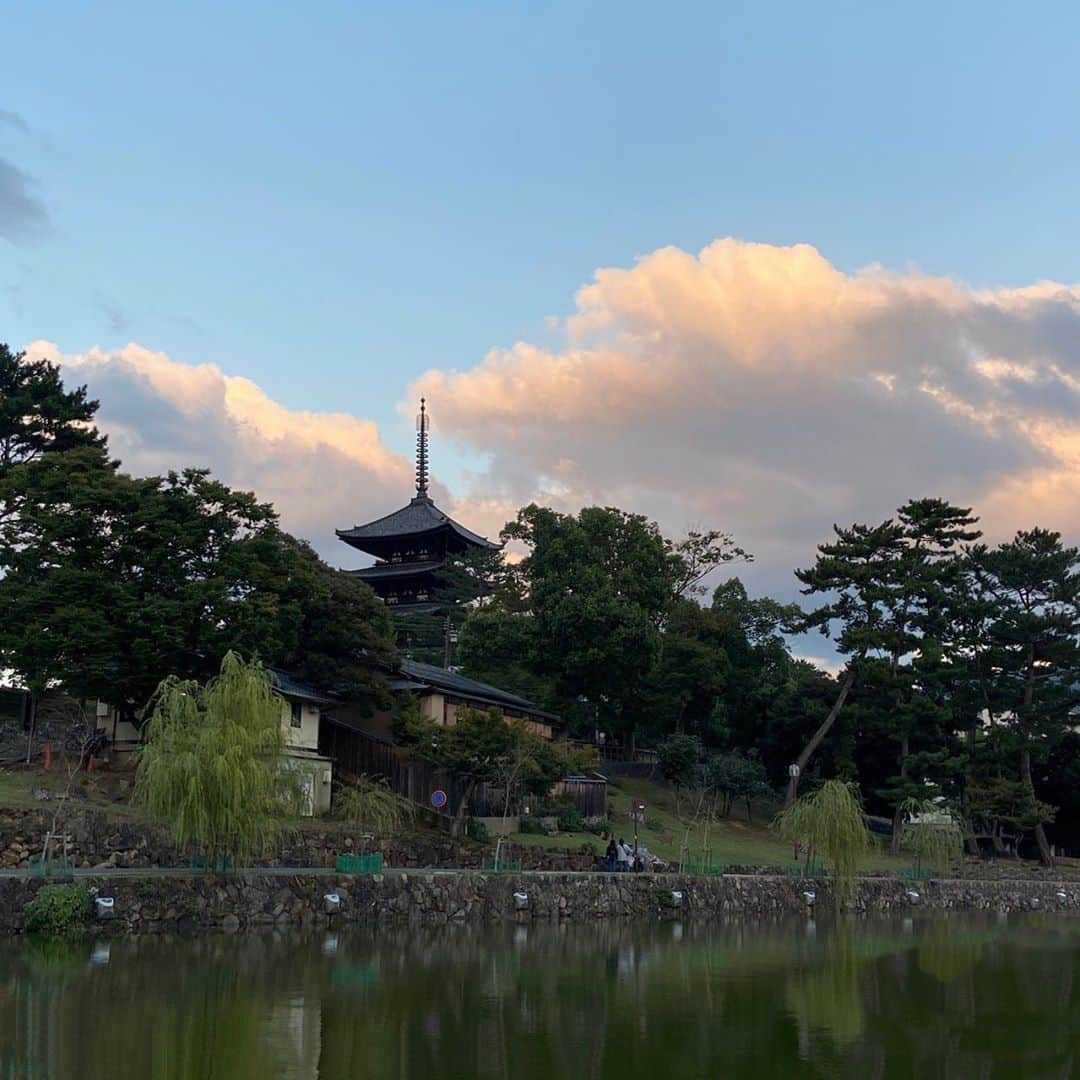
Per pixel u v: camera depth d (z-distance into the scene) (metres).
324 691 54.91
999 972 40.16
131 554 47.75
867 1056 26.12
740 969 37.94
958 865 71.62
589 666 72.12
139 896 37.28
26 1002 26.62
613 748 84.12
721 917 53.91
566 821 61.53
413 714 53.28
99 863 39.97
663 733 84.06
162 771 36.75
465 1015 28.11
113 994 27.81
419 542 105.56
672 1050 25.67
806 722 81.31
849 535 80.12
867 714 77.00
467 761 51.06
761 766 79.00
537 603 74.06
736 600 91.50
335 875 42.88
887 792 74.00
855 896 59.12
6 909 35.03
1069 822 88.00
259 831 38.09
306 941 37.59
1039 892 70.12
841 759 77.25
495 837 55.34
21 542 49.75
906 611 77.56
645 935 45.62
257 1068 22.38
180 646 46.31
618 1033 27.11
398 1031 26.08
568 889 49.56
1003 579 82.62
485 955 37.59
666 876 53.84
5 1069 21.44
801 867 61.75
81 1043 23.41
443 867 50.22
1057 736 79.12
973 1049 27.38
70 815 40.59
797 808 56.81
